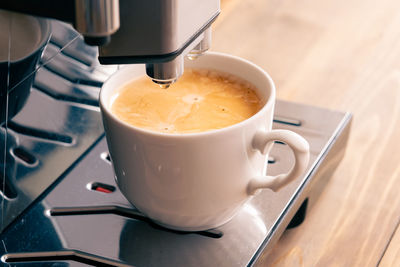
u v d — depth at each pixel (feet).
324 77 1.97
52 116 1.49
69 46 1.48
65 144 1.55
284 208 1.46
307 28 2.19
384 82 1.96
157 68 1.20
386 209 1.57
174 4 1.12
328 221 1.54
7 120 1.37
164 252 1.38
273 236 1.41
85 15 1.04
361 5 2.31
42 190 1.52
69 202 1.49
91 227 1.43
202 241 1.40
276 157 1.58
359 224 1.53
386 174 1.66
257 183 1.35
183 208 1.34
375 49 2.09
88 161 1.59
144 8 1.12
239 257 1.37
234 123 1.36
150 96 1.43
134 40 1.14
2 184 1.40
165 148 1.26
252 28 2.18
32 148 1.46
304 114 1.71
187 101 1.42
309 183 1.52
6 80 1.33
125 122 1.28
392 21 2.22
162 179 1.30
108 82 1.40
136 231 1.42
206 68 1.51
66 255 1.38
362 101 1.89
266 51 2.07
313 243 1.49
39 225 1.44
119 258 1.37
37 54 1.38
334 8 2.29
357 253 1.47
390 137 1.77
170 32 1.14
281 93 1.90
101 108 1.32
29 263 1.37
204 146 1.26
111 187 1.52
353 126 1.80
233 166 1.30
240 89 1.46
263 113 1.30
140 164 1.30
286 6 2.29
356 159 1.70
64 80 1.49
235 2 2.32
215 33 2.15
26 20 1.31
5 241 1.41
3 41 1.28
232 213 1.40
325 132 1.64
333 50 2.08
